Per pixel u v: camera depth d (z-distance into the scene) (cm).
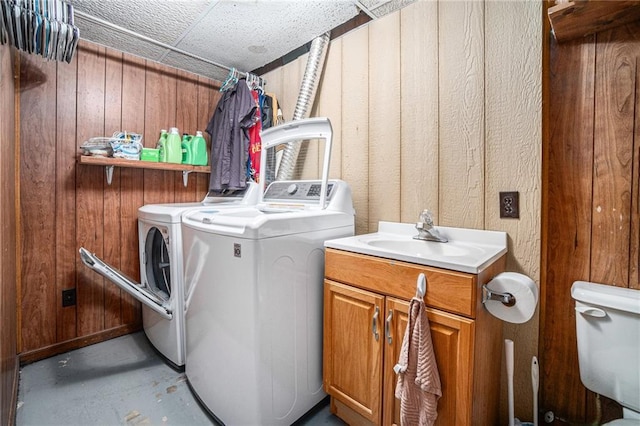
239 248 123
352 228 172
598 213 123
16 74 180
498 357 132
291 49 224
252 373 122
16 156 181
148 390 165
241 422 126
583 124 126
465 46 149
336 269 139
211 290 137
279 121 244
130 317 232
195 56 231
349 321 134
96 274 216
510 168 137
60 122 199
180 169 239
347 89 198
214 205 212
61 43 161
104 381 172
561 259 131
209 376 141
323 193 164
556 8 109
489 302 110
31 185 189
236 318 126
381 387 123
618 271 120
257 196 219
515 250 136
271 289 125
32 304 191
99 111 214
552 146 132
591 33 123
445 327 106
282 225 129
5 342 127
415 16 167
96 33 198
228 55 233
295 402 139
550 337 134
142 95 233
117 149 206
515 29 134
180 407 152
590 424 126
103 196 218
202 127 268
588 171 125
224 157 233
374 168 185
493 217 142
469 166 148
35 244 191
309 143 222
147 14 180
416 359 108
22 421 141
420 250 153
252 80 245
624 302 104
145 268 217
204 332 143
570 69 128
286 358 134
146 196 238
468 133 149
